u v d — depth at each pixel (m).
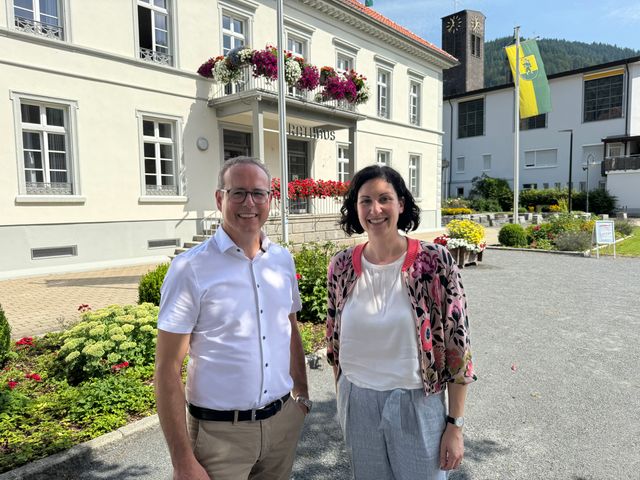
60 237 10.88
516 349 5.42
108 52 11.44
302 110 14.23
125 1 11.77
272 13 15.13
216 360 1.79
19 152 10.19
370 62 19.16
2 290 8.70
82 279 9.87
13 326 6.26
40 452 2.99
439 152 23.83
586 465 3.00
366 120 19.11
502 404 3.92
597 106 35.44
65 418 3.45
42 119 10.63
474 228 12.33
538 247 15.80
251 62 12.59
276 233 12.07
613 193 34.06
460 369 1.88
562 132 37.03
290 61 13.11
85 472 2.96
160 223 12.71
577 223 17.45
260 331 1.86
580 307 7.57
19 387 3.99
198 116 13.45
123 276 10.26
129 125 11.97
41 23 10.47
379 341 1.95
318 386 4.36
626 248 15.45
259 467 2.06
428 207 23.23
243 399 1.82
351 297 2.04
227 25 14.36
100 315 4.63
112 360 4.09
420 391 1.93
